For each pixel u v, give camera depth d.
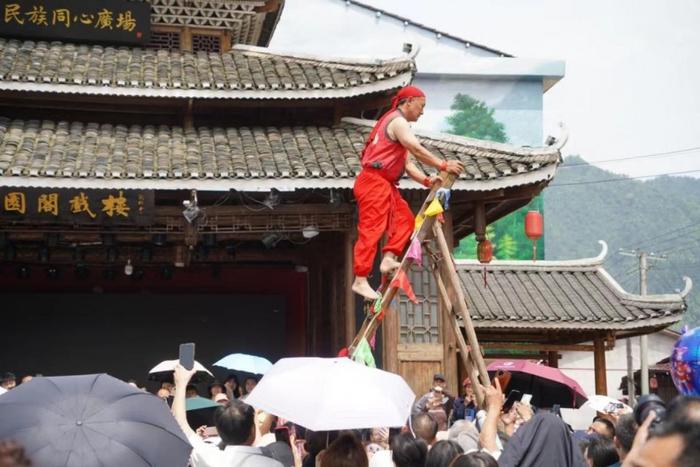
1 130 20.55
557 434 7.71
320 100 21.59
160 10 23.38
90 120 22.00
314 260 25.97
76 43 23.05
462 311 10.73
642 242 130.62
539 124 45.44
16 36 22.61
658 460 3.21
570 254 146.75
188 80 21.23
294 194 20.94
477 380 10.69
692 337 7.76
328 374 8.42
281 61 22.75
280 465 7.86
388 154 11.71
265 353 27.52
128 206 19.11
